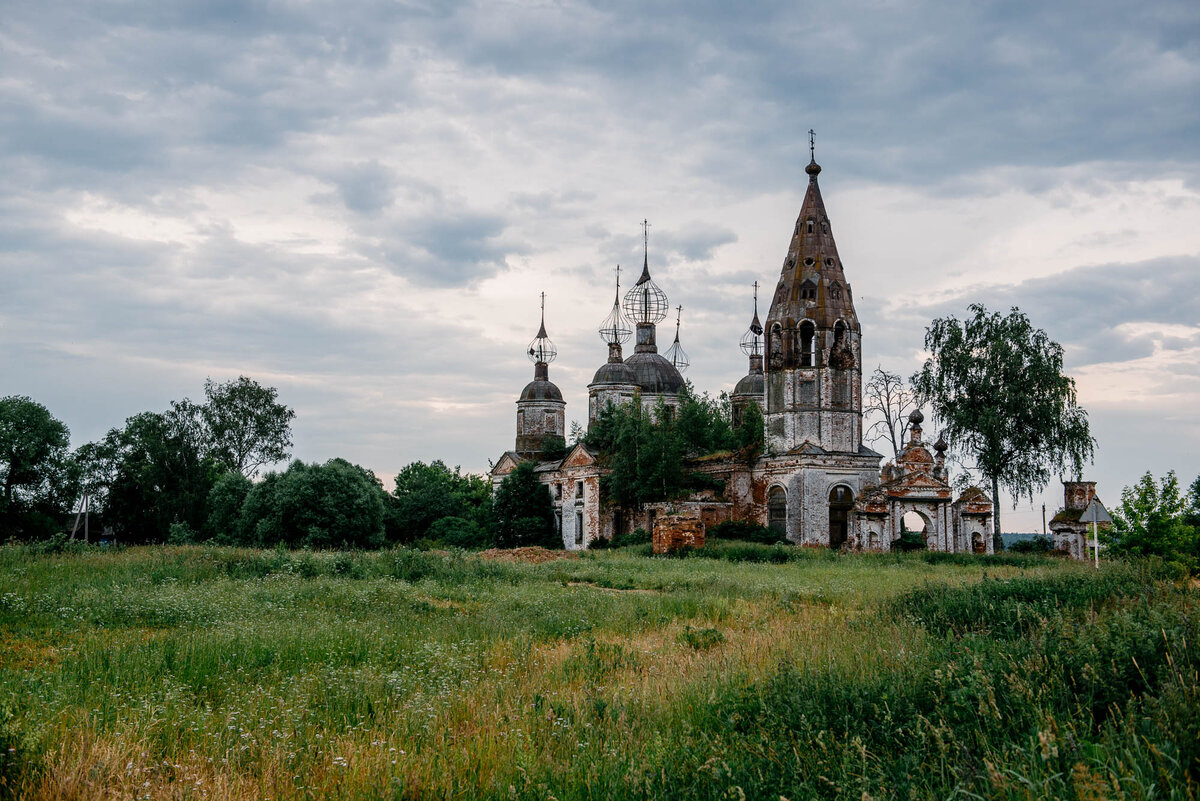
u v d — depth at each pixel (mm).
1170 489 35156
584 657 15703
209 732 11055
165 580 27609
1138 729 7898
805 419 62031
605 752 9578
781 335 63406
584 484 74062
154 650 15539
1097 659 9633
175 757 10273
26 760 9375
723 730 9969
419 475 92312
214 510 68375
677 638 18500
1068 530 56094
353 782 9203
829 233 63938
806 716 9742
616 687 13078
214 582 27828
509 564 39125
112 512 74625
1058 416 61344
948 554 49406
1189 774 7098
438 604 25875
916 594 20562
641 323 85438
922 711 9859
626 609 23531
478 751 10016
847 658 12383
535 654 16594
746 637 17484
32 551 34656
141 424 74625
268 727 11227
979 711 9172
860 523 56188
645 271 86188
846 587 29828
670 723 10672
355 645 16828
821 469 60531
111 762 9461
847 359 62469
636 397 71500
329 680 13734
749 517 64750
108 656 14992
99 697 12297
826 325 62031
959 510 59125
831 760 8531
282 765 9797
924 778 7812
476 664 15594
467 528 79125
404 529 82250
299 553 36781
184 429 75938
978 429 62375
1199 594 15555
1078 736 8508
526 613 22922
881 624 16562
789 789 8078
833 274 63094
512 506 78125
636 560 46625
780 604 25203
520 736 10250
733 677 12258
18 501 69000
